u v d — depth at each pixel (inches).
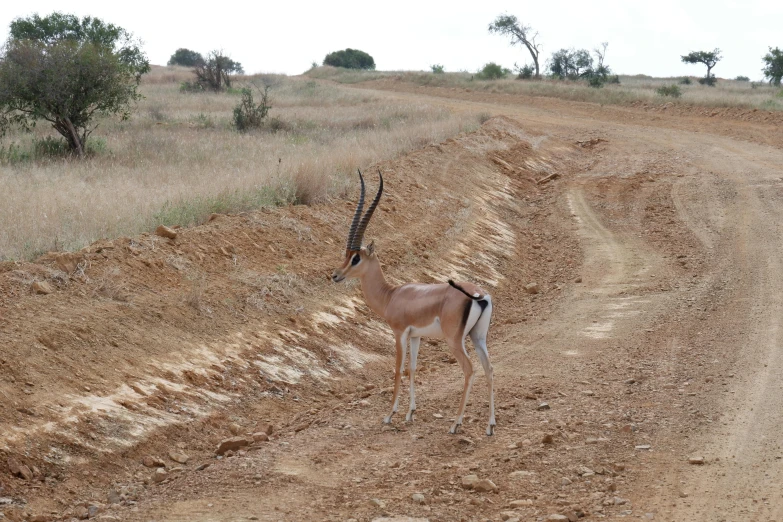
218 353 354.9
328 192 643.5
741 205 860.6
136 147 940.6
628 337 457.7
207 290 402.3
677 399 342.6
